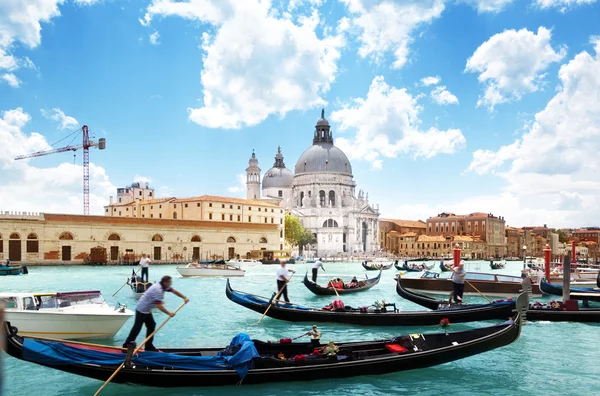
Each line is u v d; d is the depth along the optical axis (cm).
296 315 2647
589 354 2156
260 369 1622
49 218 8919
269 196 19525
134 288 3925
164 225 10300
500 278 4131
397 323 2564
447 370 1917
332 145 19412
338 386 1697
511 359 2073
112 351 1584
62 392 1612
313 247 17375
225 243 11375
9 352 1444
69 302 2225
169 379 1541
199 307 3425
